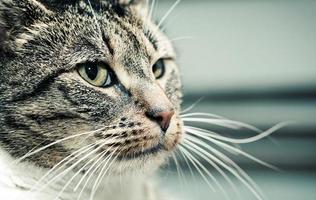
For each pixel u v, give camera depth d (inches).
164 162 16.5
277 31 24.9
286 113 24.4
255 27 25.1
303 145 24.5
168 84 16.7
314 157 24.4
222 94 25.0
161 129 15.0
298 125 24.3
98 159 14.6
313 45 24.5
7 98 14.5
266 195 24.6
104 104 14.7
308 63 24.4
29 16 14.9
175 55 17.7
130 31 15.7
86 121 14.6
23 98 14.5
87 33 15.0
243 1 25.1
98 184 15.1
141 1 17.3
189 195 23.0
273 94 24.6
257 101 24.7
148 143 14.9
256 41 25.0
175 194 20.6
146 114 14.9
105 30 15.2
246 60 25.0
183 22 25.4
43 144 14.6
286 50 24.7
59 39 14.9
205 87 25.1
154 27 16.8
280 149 24.5
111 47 15.1
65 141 14.6
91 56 14.9
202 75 25.2
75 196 15.4
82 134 14.5
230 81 24.9
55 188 15.1
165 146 15.3
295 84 24.4
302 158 24.5
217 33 25.3
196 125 22.8
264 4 25.0
